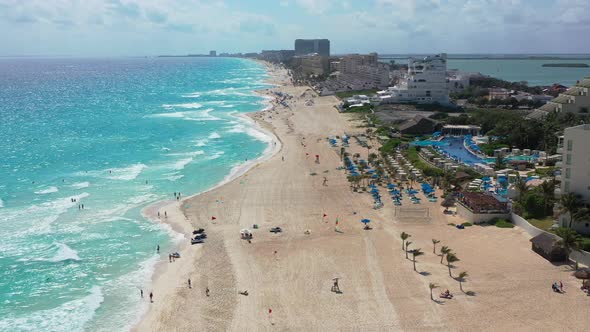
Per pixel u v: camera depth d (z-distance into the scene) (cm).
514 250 7881
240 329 6031
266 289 6962
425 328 5853
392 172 12569
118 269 7875
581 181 8431
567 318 5934
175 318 6366
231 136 19038
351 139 17412
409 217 9650
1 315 6619
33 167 14388
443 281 6944
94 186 12406
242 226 9481
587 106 16338
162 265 7950
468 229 8900
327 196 11181
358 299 6556
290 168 13712
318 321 6100
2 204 10994
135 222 9881
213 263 7894
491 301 6372
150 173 13600
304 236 8869
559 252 7388
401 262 7619
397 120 19425
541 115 17225
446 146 15512
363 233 8912
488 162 13200
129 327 6256
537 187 9269
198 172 13700
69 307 6794
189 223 9744
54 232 9388
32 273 7775
